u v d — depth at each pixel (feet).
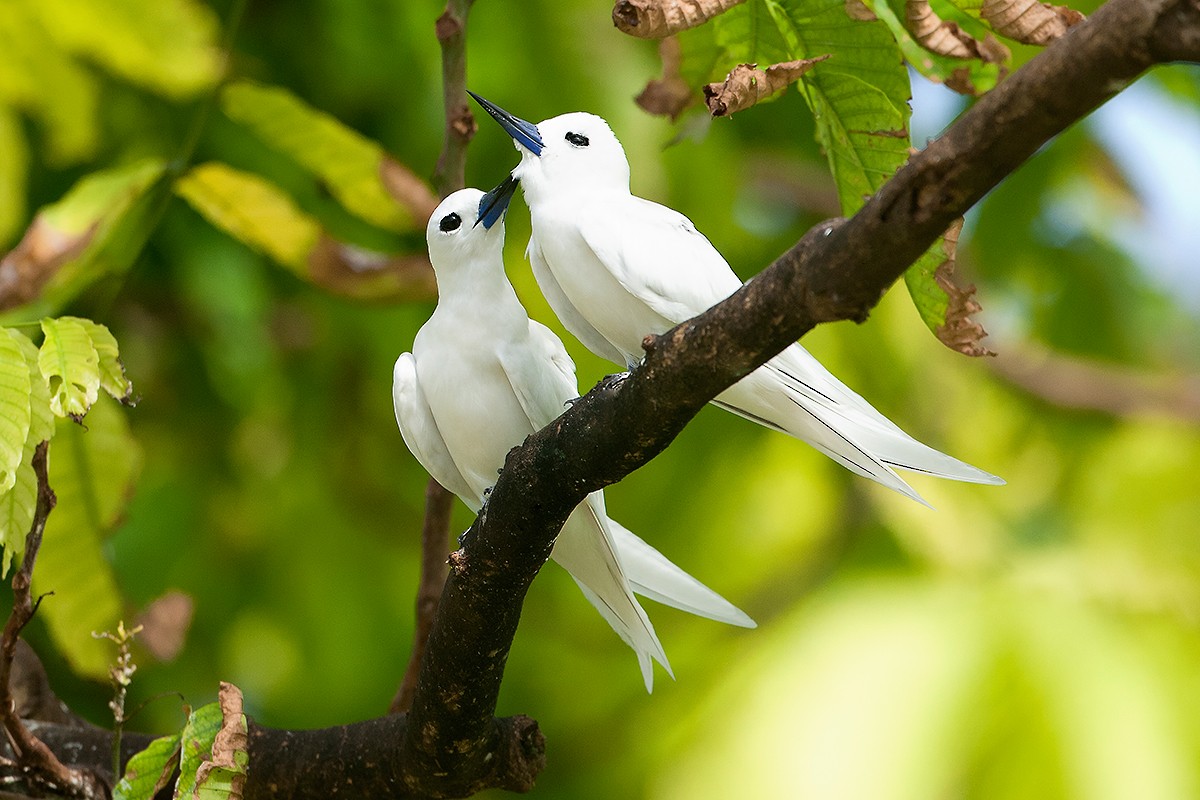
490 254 25.03
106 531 26.05
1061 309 47.85
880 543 41.45
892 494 41.88
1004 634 37.22
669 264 24.89
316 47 38.32
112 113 36.76
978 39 19.93
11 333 20.66
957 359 44.98
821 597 39.63
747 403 24.54
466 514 45.24
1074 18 18.06
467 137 26.08
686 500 42.60
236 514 39.86
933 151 14.10
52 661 38.65
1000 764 35.45
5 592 37.70
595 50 36.17
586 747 42.91
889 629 37.73
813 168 45.55
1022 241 44.14
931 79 18.93
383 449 41.16
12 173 34.12
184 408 40.19
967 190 14.11
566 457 18.65
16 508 21.84
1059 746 35.14
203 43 32.37
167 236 37.11
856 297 15.35
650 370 17.43
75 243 26.73
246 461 40.29
